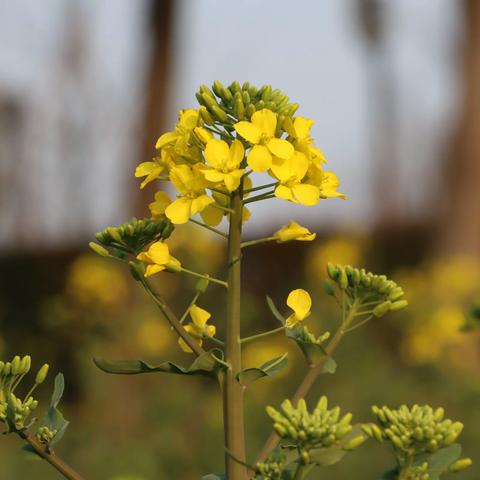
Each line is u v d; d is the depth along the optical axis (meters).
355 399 11.79
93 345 11.74
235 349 2.73
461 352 13.08
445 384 11.73
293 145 2.78
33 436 2.71
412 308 13.71
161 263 2.76
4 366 2.79
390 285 2.96
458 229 17.94
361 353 12.45
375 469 9.80
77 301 11.98
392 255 19.52
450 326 12.44
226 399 2.71
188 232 10.41
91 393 12.41
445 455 2.64
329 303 13.18
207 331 2.86
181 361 12.32
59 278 19.06
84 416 12.44
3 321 18.27
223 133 2.81
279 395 11.91
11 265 19.06
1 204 29.00
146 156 16.62
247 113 2.78
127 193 16.55
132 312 11.95
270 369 2.75
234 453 2.69
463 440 9.82
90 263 12.12
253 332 13.41
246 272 19.50
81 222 29.09
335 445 2.55
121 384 12.15
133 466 10.62
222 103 2.85
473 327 5.24
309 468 2.55
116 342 11.84
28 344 16.50
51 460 2.71
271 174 2.71
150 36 16.84
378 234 19.70
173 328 2.82
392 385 12.02
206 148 2.68
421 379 12.80
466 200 17.89
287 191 2.71
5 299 18.77
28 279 18.97
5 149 29.22
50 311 12.45
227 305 2.75
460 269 14.30
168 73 16.81
